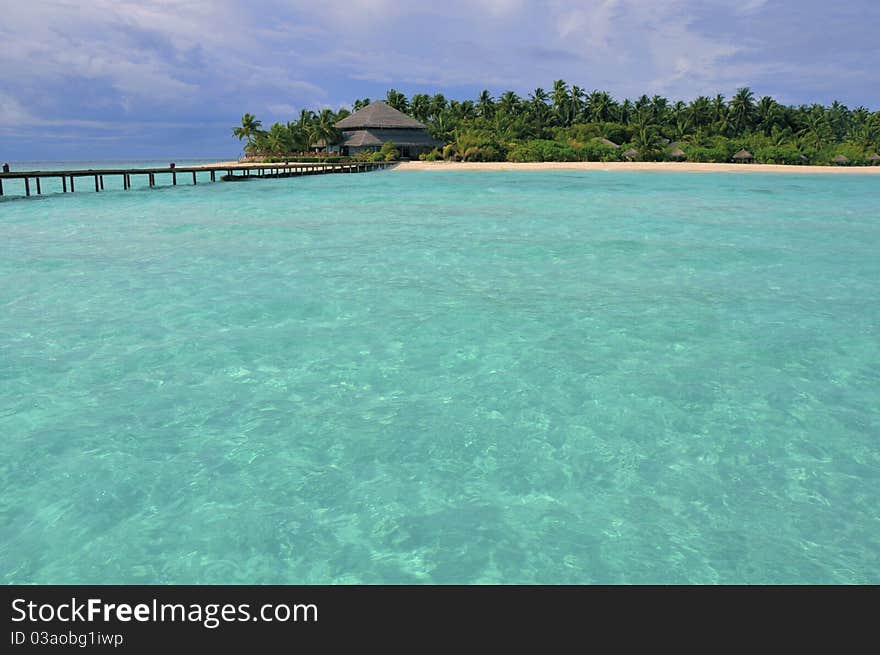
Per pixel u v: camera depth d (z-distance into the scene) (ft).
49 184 160.15
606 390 24.03
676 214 78.54
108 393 23.62
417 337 30.01
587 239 57.21
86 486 17.60
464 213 79.20
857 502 16.89
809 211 83.97
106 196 107.65
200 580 14.16
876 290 38.91
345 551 15.10
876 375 25.43
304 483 17.83
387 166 221.25
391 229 63.98
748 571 14.34
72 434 20.48
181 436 20.45
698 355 27.66
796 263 47.03
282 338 29.84
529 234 60.34
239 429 20.95
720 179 165.68
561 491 17.49
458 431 20.88
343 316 33.27
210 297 36.73
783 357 27.40
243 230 63.05
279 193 113.91
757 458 19.17
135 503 16.87
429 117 313.32
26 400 22.94
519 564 14.65
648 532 15.74
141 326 31.45
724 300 36.50
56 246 53.47
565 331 30.86
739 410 22.31
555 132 281.13
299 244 54.65
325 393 23.82
